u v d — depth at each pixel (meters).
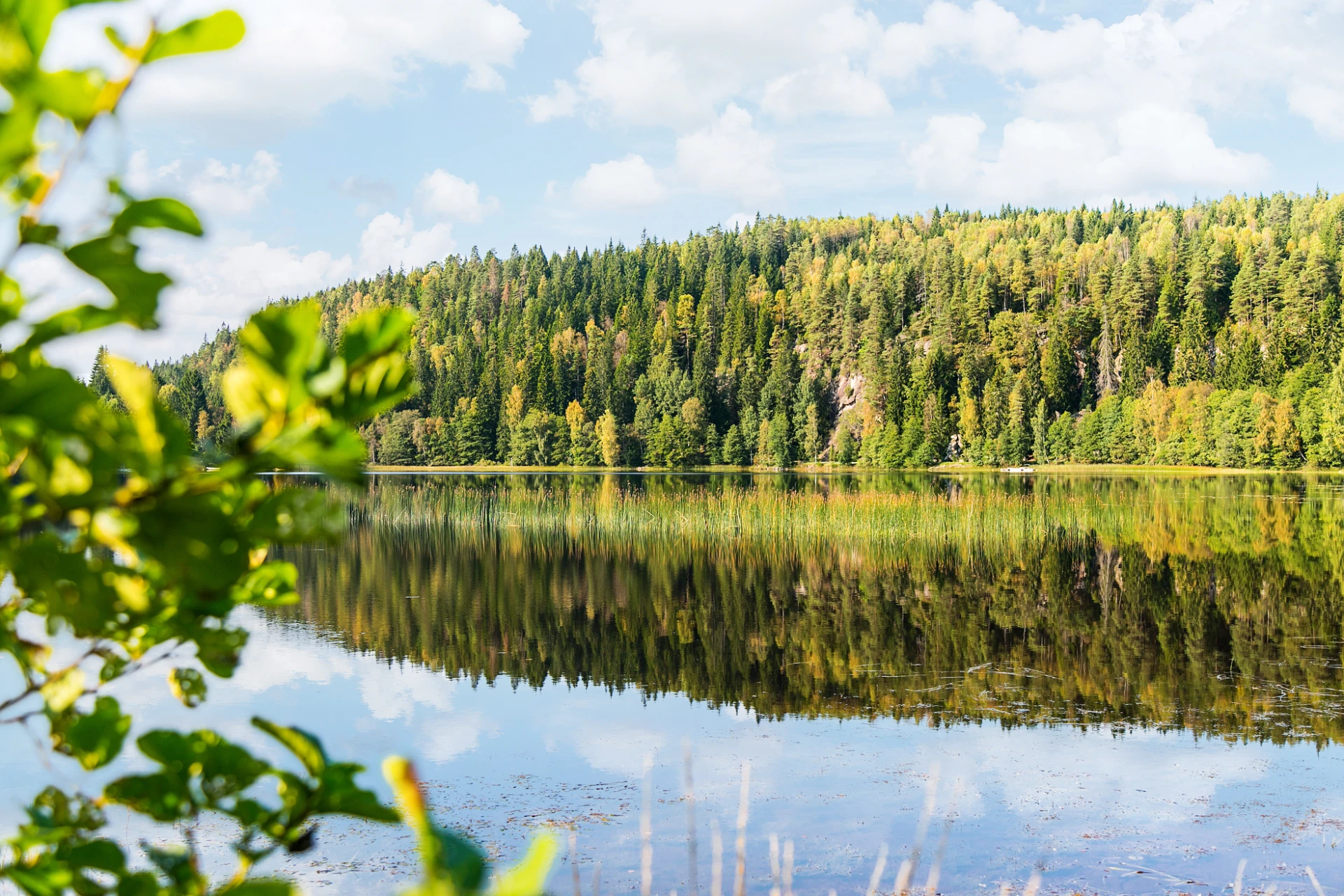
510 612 14.86
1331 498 36.75
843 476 60.88
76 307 0.56
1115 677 10.58
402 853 5.93
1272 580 16.80
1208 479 53.50
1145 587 16.28
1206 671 10.75
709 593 16.31
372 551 22.05
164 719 8.26
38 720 7.64
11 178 0.52
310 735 0.75
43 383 0.55
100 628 0.67
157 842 5.75
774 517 25.64
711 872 5.70
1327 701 9.46
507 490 41.03
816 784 7.29
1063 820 6.52
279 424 0.61
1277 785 7.14
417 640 12.89
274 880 0.72
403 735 8.53
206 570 0.61
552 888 5.45
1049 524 25.61
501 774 7.52
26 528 0.61
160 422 0.62
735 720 9.17
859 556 20.38
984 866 5.81
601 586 17.14
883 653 11.98
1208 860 5.87
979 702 9.69
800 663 11.58
